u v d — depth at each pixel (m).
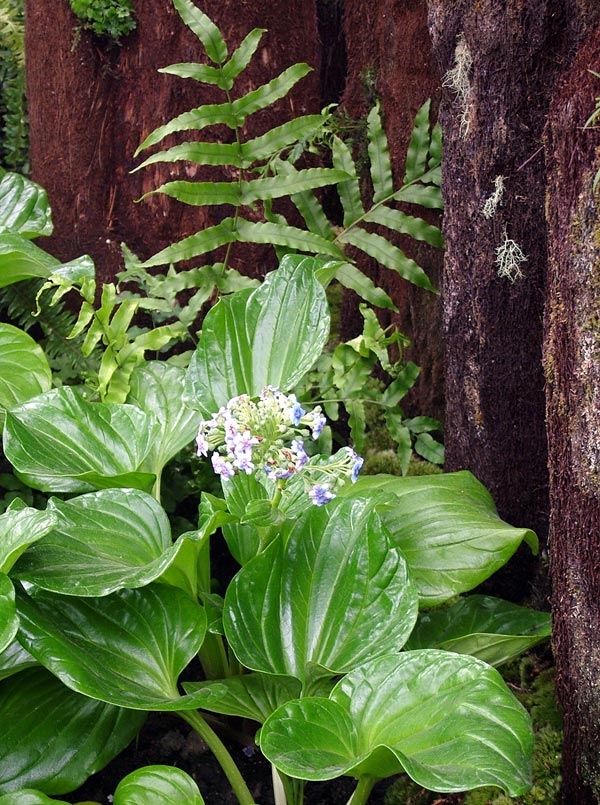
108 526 0.98
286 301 1.04
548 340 0.96
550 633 0.98
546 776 0.98
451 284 1.12
